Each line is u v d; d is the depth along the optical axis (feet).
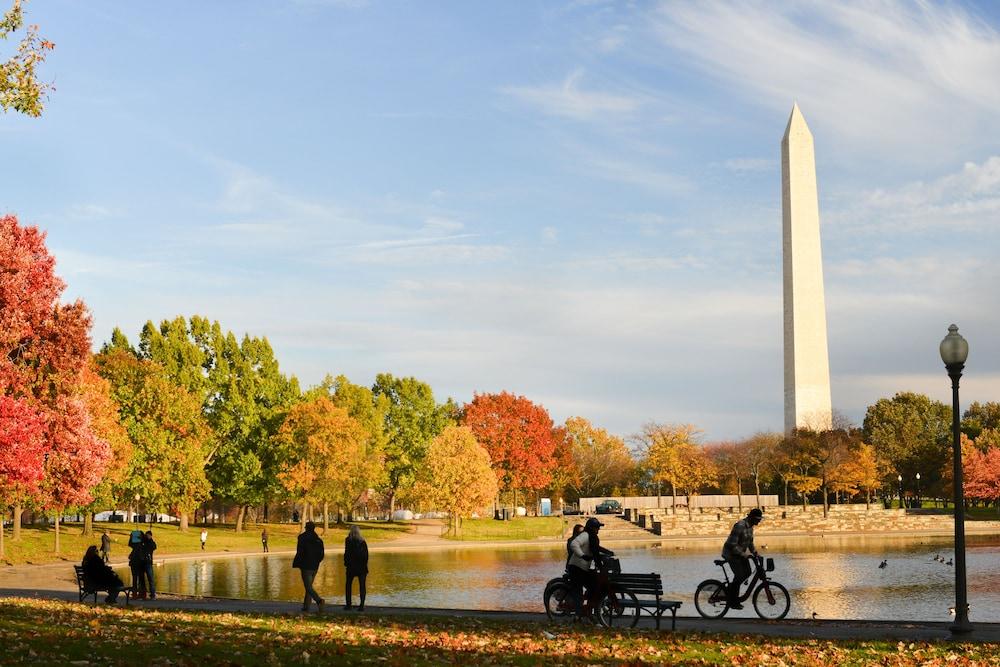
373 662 53.78
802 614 118.21
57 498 153.99
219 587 151.53
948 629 72.54
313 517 395.75
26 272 144.97
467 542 303.89
